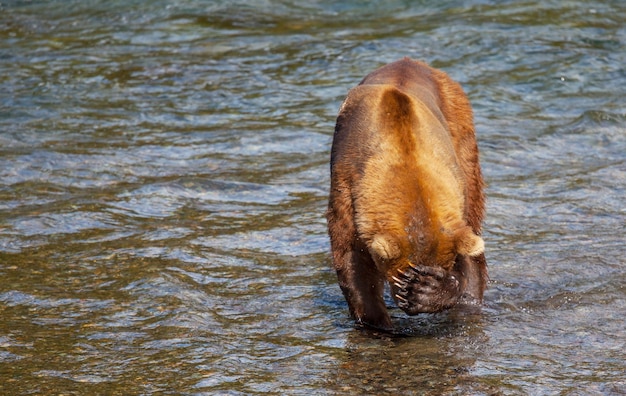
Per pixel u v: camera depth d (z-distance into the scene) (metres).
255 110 42.25
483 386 19.27
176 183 32.94
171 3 58.66
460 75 45.97
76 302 23.88
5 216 29.86
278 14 57.28
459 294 20.61
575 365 20.23
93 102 43.00
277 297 24.28
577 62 47.28
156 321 22.80
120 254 26.98
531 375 19.75
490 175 34.44
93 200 31.41
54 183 33.41
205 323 22.73
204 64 48.31
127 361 20.64
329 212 21.95
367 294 21.81
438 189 20.73
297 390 19.19
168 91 44.66
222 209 31.08
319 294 24.50
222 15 56.75
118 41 52.28
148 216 30.34
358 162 21.45
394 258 19.98
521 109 42.03
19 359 20.70
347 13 57.69
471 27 52.69
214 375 19.92
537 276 25.34
